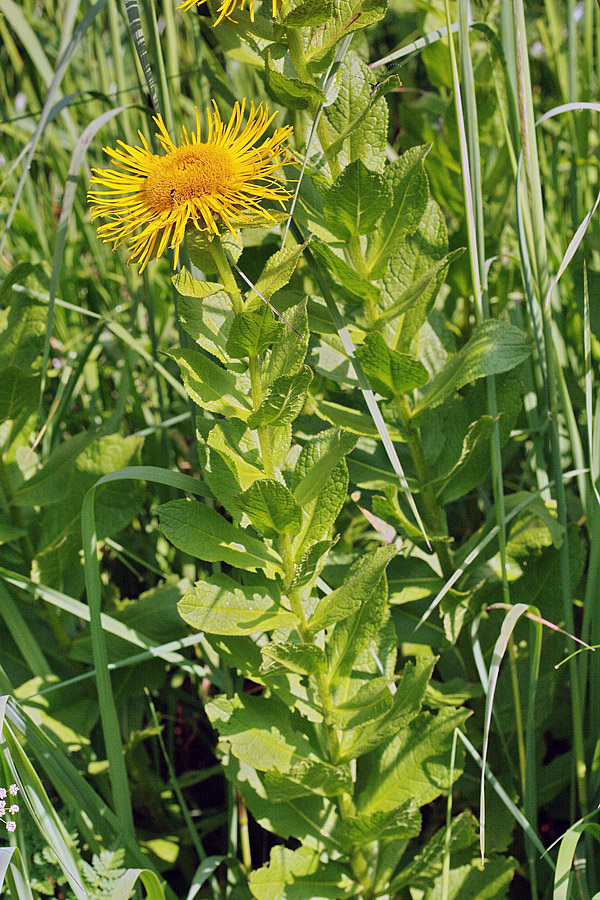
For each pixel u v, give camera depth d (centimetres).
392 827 67
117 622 73
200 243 62
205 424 67
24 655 74
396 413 75
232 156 62
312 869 70
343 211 67
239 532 67
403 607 77
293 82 64
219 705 68
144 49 69
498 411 74
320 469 66
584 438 79
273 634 70
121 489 76
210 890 78
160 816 80
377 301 70
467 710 70
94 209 62
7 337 77
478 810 77
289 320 64
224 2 62
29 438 79
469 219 70
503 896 70
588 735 76
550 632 76
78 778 69
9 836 65
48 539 77
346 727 68
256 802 70
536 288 73
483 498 80
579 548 75
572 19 78
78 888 64
